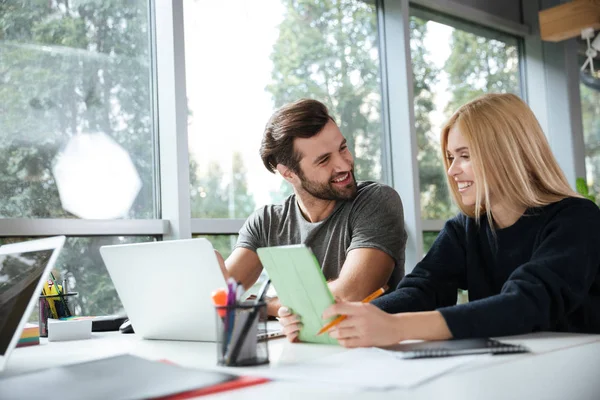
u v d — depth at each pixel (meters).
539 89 4.20
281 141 1.86
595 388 1.01
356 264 1.72
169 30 2.45
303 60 3.00
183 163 2.44
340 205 1.89
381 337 1.02
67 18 2.32
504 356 0.89
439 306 1.50
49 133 2.24
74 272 2.25
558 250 1.22
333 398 0.70
